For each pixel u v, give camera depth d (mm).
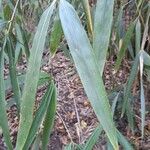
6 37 348
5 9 579
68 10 253
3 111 329
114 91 787
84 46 243
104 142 807
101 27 274
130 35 520
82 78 236
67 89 1107
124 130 887
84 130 930
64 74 1167
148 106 879
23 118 259
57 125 970
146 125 889
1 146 903
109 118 241
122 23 695
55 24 339
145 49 731
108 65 899
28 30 769
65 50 750
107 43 271
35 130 382
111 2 272
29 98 255
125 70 912
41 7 771
